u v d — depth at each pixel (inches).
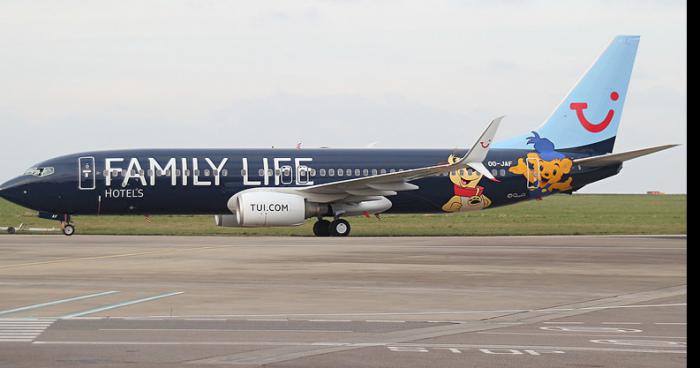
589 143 6825.8
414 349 1828.2
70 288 2950.3
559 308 2527.1
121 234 6579.7
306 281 3196.4
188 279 3238.2
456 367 1641.2
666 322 2244.1
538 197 6756.9
